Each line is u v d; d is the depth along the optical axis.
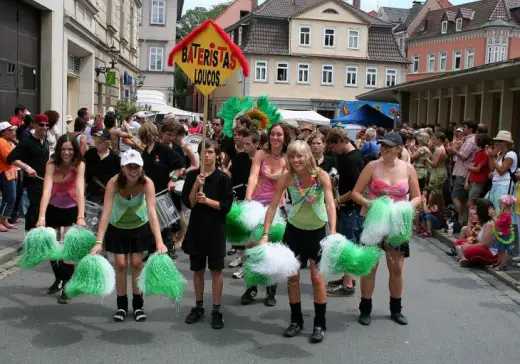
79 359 5.00
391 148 5.88
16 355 5.06
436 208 11.51
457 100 24.00
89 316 6.14
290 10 51.44
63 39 16.77
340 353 5.30
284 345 5.46
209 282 7.65
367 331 5.93
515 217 8.98
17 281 7.32
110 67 24.56
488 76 18.47
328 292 7.23
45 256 6.00
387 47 52.56
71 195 6.79
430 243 10.88
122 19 29.08
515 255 9.41
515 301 7.17
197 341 5.51
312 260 5.63
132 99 33.47
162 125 8.99
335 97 51.41
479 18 55.91
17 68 14.34
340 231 7.07
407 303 6.97
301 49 50.50
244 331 5.82
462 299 7.20
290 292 5.74
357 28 51.34
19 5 14.32
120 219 5.88
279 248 5.30
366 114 24.83
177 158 7.73
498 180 9.89
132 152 5.62
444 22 58.78
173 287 5.45
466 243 9.13
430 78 22.20
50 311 6.25
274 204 5.65
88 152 7.61
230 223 6.45
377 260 5.71
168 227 8.12
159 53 51.56
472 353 5.40
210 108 60.69
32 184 8.04
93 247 5.67
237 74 51.78
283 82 50.53
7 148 9.70
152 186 5.78
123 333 5.66
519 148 18.95
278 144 7.00
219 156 8.70
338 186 7.16
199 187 5.82
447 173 12.65
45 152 8.24
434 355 5.32
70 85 20.98
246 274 5.43
